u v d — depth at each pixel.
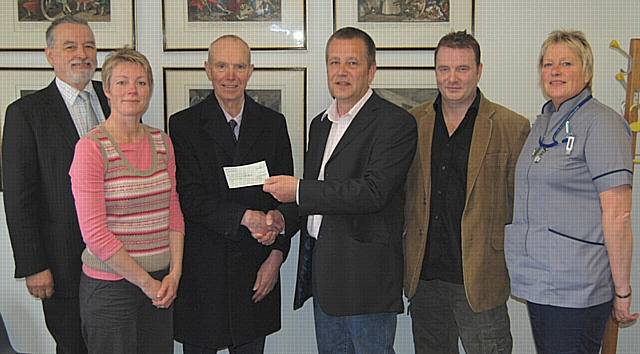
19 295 2.97
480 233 2.16
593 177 1.84
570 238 1.90
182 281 2.34
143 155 1.96
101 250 1.86
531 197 1.97
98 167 1.85
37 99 2.20
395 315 2.18
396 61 2.81
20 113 2.15
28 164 2.13
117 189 1.88
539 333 2.01
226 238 2.31
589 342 1.96
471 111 2.20
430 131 2.27
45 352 2.98
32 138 2.13
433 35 2.79
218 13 2.82
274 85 2.84
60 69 2.21
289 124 2.86
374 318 2.10
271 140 2.41
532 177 1.96
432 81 2.80
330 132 2.21
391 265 2.09
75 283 2.18
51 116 2.17
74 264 2.18
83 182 1.84
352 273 2.04
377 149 2.04
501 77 2.82
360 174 2.07
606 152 1.82
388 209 2.12
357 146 2.07
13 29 2.85
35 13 2.84
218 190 2.29
